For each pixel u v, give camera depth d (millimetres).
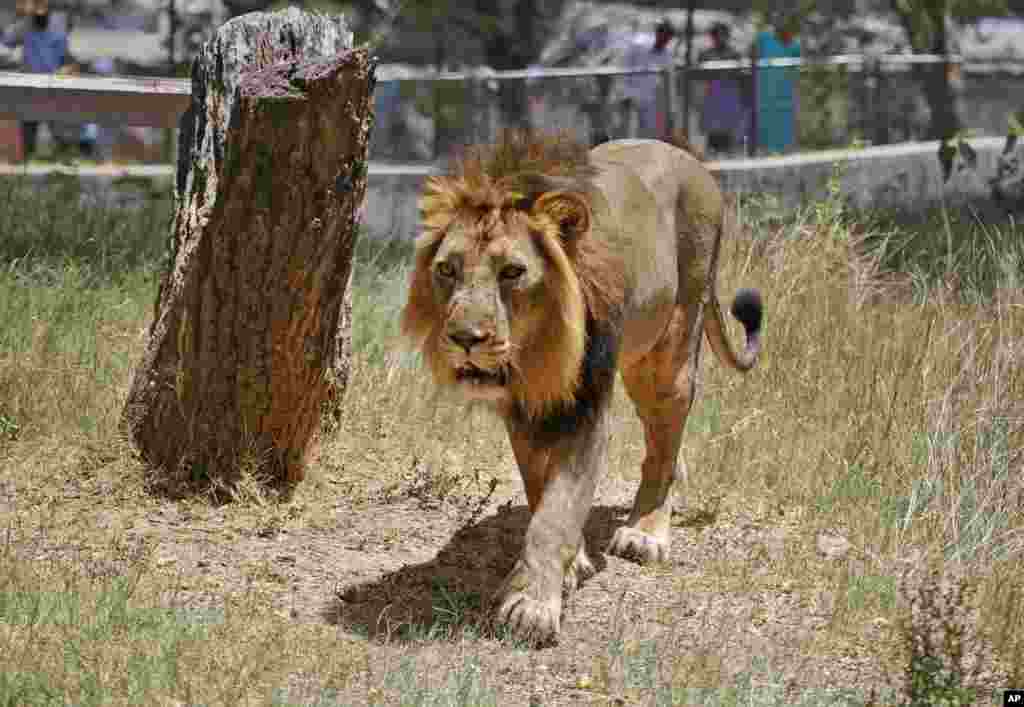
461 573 10391
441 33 34188
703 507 12102
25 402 12297
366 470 12305
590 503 9508
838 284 15719
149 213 18953
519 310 8820
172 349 11562
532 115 25875
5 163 22766
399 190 23453
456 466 12688
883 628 9727
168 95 16281
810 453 12805
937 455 12195
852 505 12000
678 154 11312
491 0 35531
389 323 15344
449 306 8758
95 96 15992
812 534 11555
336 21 12602
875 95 29562
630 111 25797
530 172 8984
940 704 8281
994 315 14336
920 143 28047
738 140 27188
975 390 12922
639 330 10297
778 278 15750
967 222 20844
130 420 11805
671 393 11070
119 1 37531
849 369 14023
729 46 33969
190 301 11242
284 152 10578
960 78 30547
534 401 9172
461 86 25859
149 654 8281
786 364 14414
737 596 10242
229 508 11234
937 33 31688
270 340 11125
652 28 37656
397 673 8469
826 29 34281
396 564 10492
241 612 9117
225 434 11461
